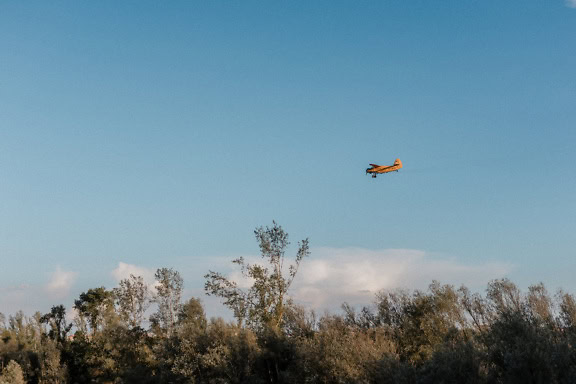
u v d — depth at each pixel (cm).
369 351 3938
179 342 5141
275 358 4797
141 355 6212
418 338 5119
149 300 6512
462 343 3219
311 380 4125
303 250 5684
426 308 5269
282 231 5678
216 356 4716
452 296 5297
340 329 4891
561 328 4322
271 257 5622
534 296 4822
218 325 5128
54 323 8488
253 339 4978
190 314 6588
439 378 3059
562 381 2781
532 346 2934
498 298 4991
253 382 4591
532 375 2819
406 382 3244
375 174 8262
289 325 5397
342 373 3934
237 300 5466
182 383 4766
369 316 5903
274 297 5491
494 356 3105
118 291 6581
